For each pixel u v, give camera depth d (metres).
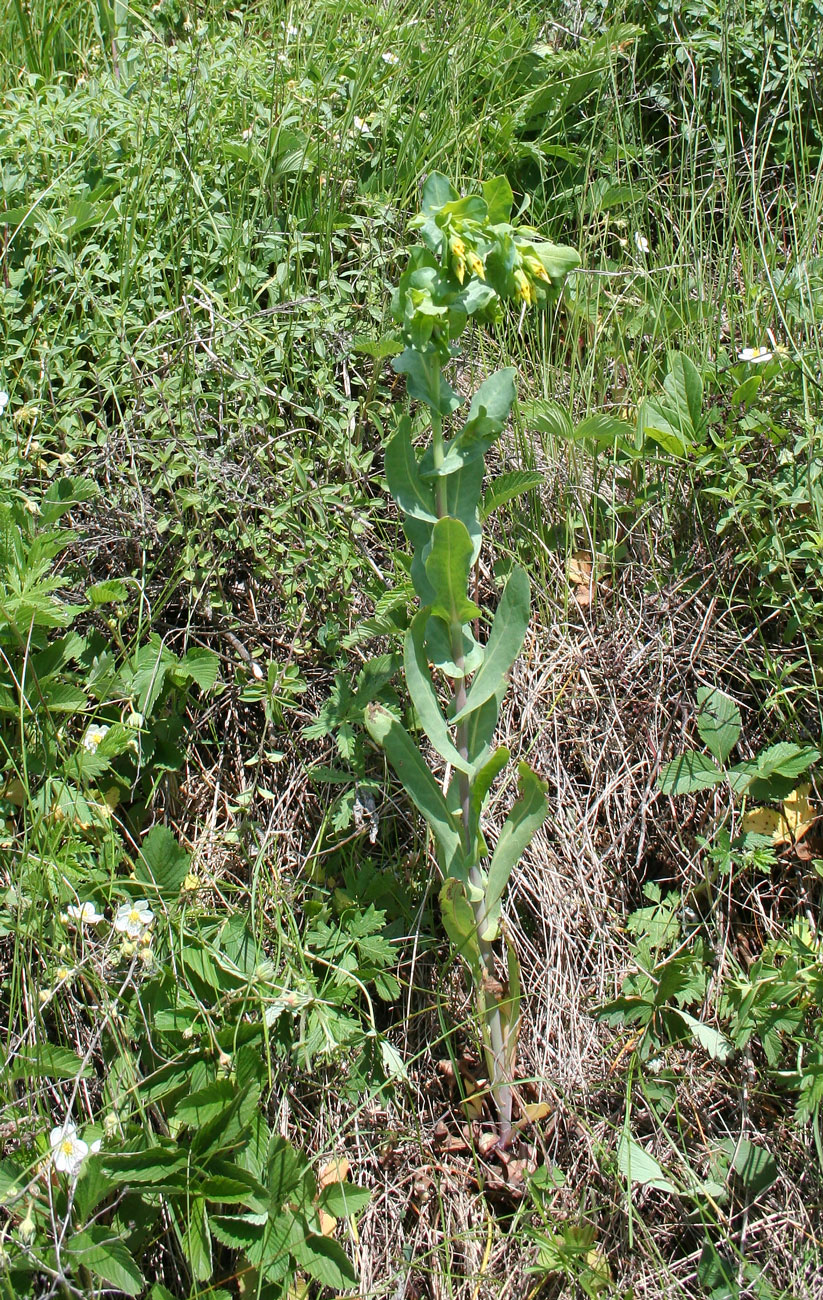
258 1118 2.18
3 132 3.18
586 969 2.67
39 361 2.81
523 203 3.65
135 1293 1.96
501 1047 2.36
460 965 2.60
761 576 2.85
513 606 2.16
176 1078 2.20
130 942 2.19
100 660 2.61
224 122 3.43
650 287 3.46
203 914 2.43
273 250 3.18
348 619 2.79
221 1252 2.24
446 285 1.92
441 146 3.52
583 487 3.15
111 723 2.62
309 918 2.53
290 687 2.63
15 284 2.93
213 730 2.73
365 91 3.56
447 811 2.23
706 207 3.78
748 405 3.01
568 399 3.30
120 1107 2.18
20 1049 2.24
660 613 3.00
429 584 2.20
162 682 2.60
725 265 3.47
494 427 2.11
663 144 3.99
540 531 3.08
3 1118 2.15
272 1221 2.09
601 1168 2.41
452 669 2.20
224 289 3.08
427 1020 2.57
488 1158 2.46
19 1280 1.95
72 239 3.15
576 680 2.96
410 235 3.26
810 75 3.84
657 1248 2.31
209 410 2.84
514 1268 2.32
